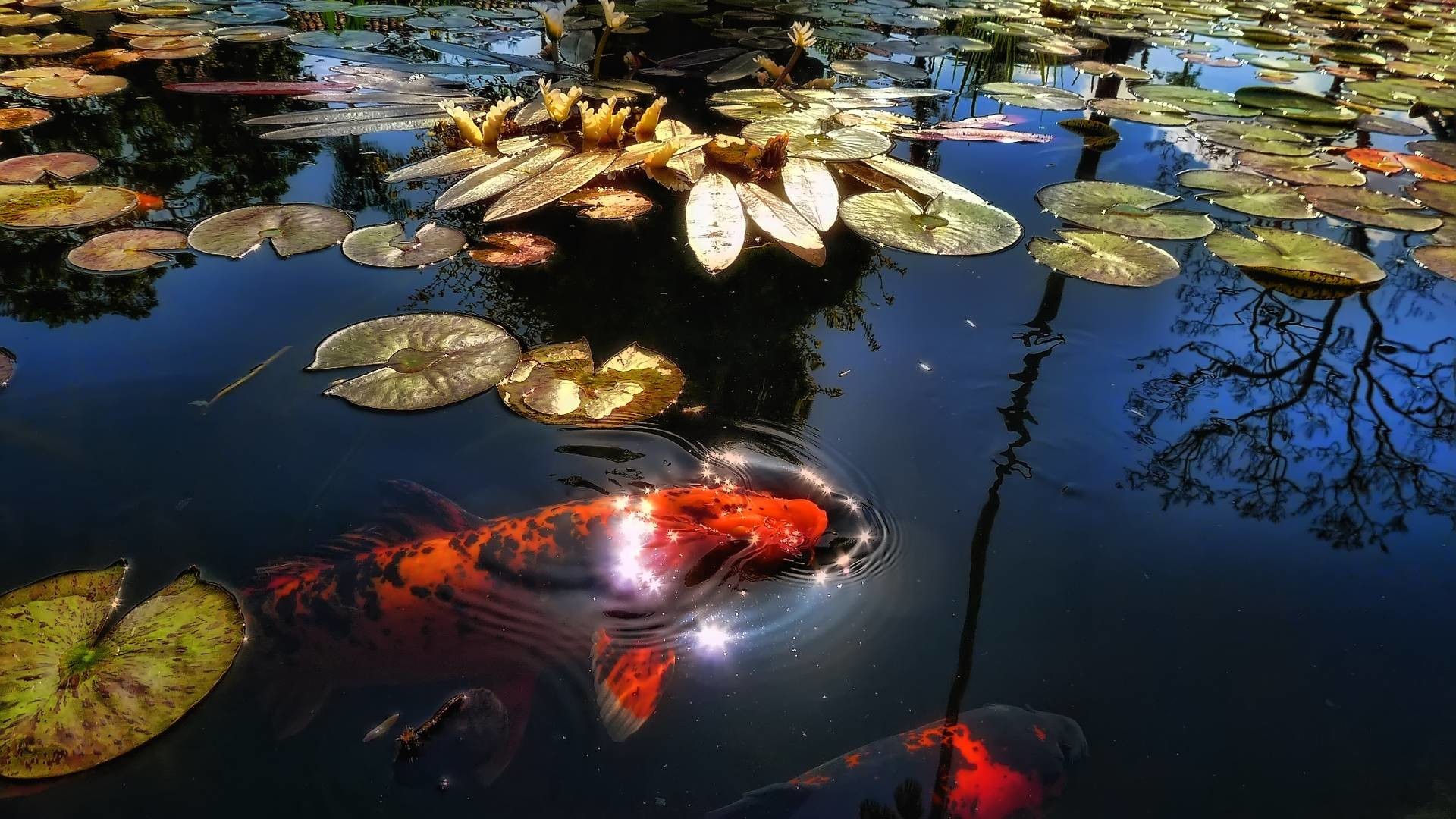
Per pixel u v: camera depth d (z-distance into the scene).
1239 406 0.97
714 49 2.21
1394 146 1.80
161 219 1.24
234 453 0.84
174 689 0.65
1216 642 0.73
